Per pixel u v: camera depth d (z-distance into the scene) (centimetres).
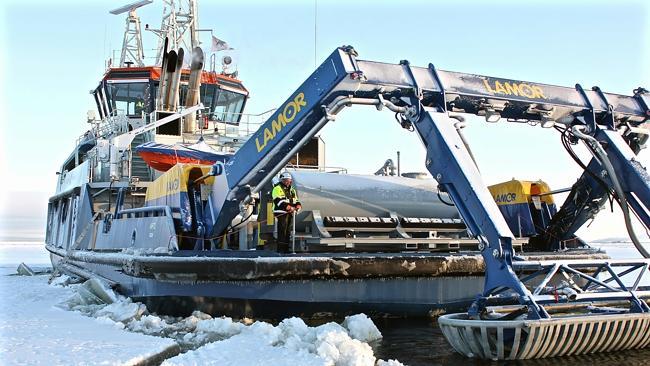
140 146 1052
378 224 740
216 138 1292
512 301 539
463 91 630
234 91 1482
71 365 374
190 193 767
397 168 959
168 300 675
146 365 409
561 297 514
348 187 771
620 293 537
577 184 809
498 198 946
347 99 593
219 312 652
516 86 666
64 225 1423
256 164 666
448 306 689
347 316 636
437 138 584
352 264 639
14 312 667
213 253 666
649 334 523
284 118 632
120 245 916
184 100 1431
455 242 759
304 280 633
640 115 723
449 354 524
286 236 691
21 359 390
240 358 456
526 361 487
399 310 671
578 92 704
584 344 494
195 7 1569
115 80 1419
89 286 792
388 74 603
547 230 866
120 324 615
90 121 1544
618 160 672
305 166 1136
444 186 582
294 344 506
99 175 1186
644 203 655
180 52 1219
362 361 466
